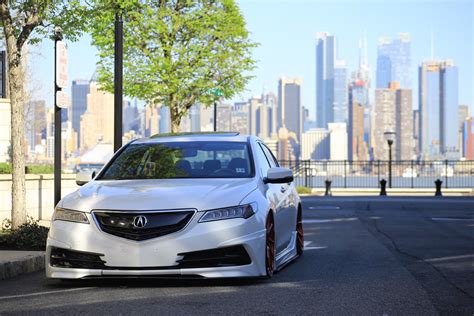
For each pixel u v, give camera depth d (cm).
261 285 791
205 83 2606
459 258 1066
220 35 2564
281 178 880
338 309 657
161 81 2561
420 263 1005
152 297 713
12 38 1229
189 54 2539
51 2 1301
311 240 1380
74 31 1420
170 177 870
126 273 747
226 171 883
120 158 920
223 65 2612
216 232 756
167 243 745
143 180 856
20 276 912
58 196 1146
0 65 1842
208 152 915
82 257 762
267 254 825
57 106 1141
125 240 748
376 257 1084
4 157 1817
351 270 928
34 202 1673
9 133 1825
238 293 738
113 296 722
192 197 771
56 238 774
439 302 697
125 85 2530
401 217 2045
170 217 755
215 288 769
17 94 1230
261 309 654
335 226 1734
